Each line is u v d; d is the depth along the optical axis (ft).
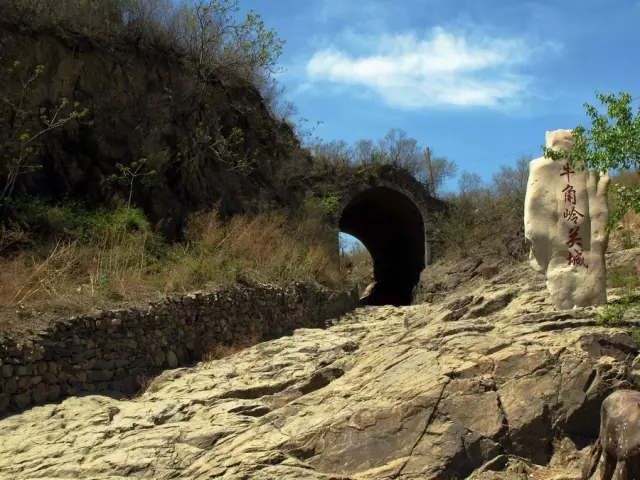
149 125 60.64
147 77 61.93
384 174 92.27
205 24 67.31
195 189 63.52
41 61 53.11
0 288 36.63
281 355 39.63
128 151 58.54
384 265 121.49
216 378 36.27
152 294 42.88
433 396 23.97
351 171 90.43
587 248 32.73
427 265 92.79
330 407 25.63
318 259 67.00
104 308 38.37
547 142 34.17
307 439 23.91
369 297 115.14
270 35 69.62
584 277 32.37
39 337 33.91
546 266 33.06
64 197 52.54
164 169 60.18
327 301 61.93
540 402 23.53
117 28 60.95
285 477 21.58
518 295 37.78
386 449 22.98
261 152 78.02
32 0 54.24
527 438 22.82
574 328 28.22
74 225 49.96
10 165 48.67
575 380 24.07
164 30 66.08
